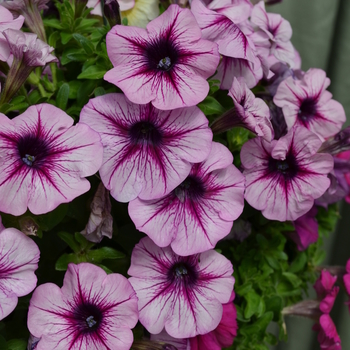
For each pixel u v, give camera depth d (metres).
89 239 0.44
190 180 0.44
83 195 0.45
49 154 0.40
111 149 0.42
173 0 0.49
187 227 0.43
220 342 0.47
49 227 0.43
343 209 0.80
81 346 0.41
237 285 0.52
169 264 0.44
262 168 0.46
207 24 0.45
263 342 0.53
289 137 0.45
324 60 0.78
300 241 0.53
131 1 0.51
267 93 0.50
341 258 0.83
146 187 0.42
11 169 0.39
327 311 0.52
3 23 0.42
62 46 0.50
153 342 0.44
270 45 0.51
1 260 0.39
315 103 0.50
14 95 0.44
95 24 0.52
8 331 0.45
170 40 0.42
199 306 0.44
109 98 0.42
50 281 0.46
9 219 0.42
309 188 0.46
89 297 0.41
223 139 0.50
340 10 0.75
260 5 0.51
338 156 0.58
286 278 0.54
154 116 0.42
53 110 0.40
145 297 0.43
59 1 0.52
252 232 0.53
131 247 0.46
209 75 0.42
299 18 0.76
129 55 0.42
